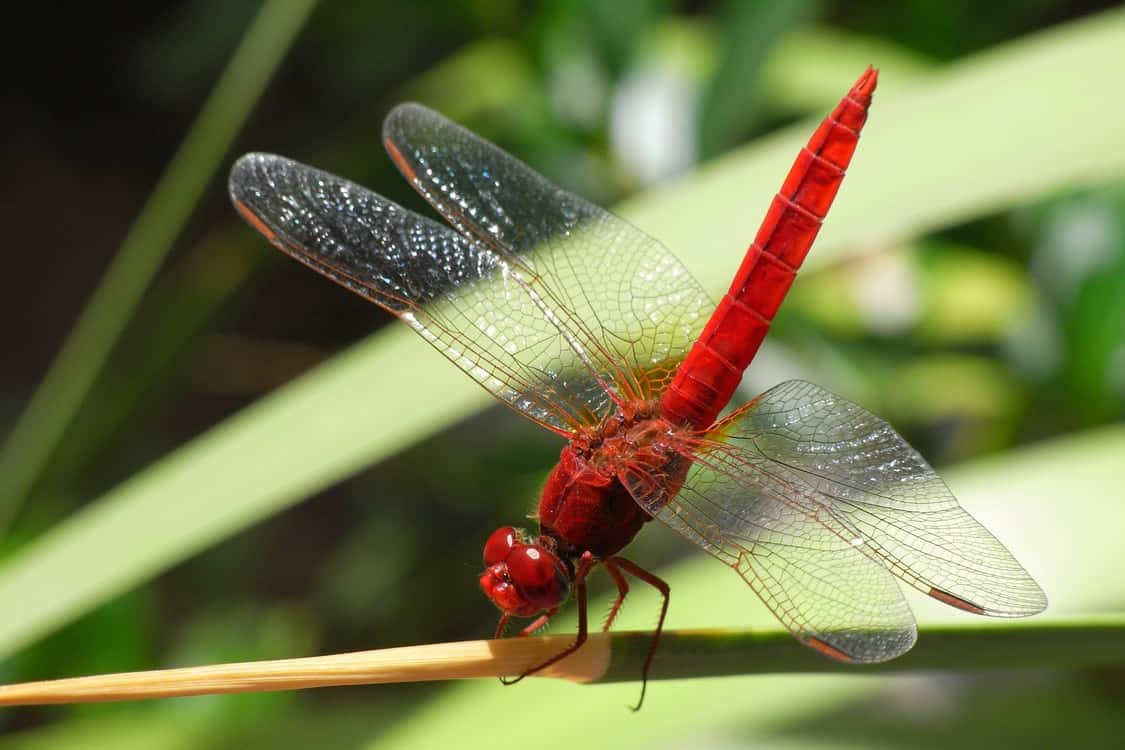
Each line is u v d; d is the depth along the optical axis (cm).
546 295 40
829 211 39
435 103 49
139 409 44
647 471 39
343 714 41
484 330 39
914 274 45
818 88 47
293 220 39
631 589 40
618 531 39
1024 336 44
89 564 39
